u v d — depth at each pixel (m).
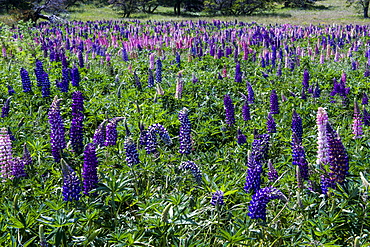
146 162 5.31
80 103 5.41
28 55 17.66
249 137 6.88
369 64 15.16
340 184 4.26
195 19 56.50
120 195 4.14
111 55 19.05
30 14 39.06
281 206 4.71
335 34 27.80
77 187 4.08
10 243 3.40
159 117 7.75
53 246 3.47
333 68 15.43
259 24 42.75
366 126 7.41
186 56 19.19
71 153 5.39
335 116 9.02
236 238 3.55
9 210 4.11
